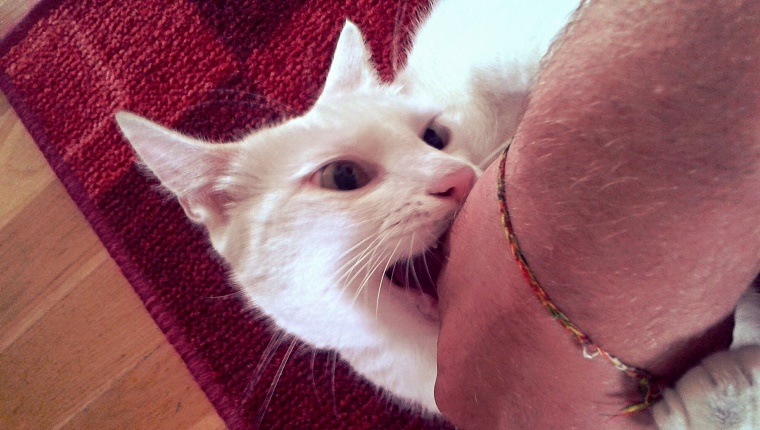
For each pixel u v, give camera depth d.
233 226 0.26
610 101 0.15
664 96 0.14
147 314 0.42
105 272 0.44
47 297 0.45
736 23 0.13
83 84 0.48
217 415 0.39
